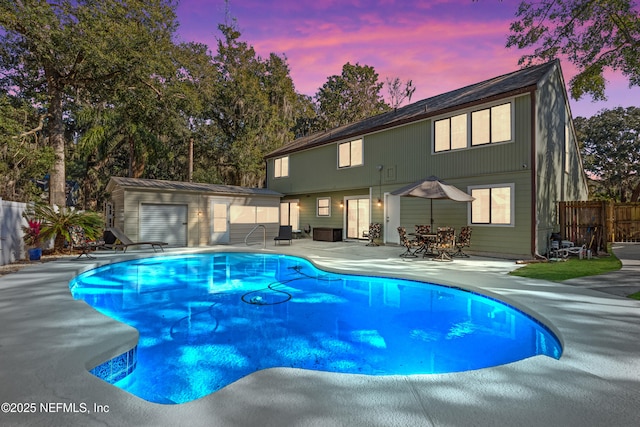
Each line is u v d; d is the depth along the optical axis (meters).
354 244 14.63
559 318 3.98
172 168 27.78
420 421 1.95
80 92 18.09
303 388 2.35
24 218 9.45
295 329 4.76
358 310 5.64
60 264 8.37
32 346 3.10
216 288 7.29
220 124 27.16
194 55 21.92
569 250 9.69
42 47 12.33
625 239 14.91
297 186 18.84
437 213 12.08
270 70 31.62
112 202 14.50
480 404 2.15
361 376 2.54
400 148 13.45
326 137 17.52
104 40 13.18
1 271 7.32
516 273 7.29
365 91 39.25
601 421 1.96
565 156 12.73
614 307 4.46
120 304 6.03
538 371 2.63
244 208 16.05
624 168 27.92
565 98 12.57
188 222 14.07
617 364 2.76
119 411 2.05
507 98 10.14
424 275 7.01
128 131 19.20
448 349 4.06
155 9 16.11
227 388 2.34
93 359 2.89
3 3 11.16
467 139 11.19
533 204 9.57
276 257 11.75
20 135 13.40
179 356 3.86
